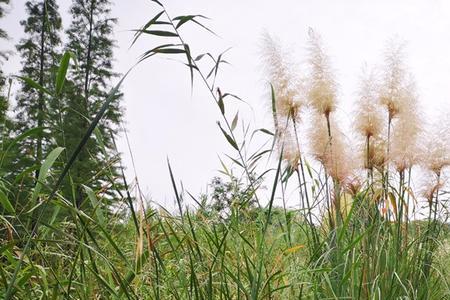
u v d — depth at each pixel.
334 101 3.86
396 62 3.89
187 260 3.26
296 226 4.00
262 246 2.75
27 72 24.12
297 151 3.81
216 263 2.97
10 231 2.37
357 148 3.89
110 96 1.97
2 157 2.38
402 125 3.82
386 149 3.87
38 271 2.57
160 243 3.71
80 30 28.09
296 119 3.95
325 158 3.74
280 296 3.16
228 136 2.84
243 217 3.46
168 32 2.46
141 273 2.73
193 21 2.48
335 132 3.78
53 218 2.49
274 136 2.90
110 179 2.38
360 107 3.89
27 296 2.54
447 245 3.93
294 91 3.96
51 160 2.13
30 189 2.43
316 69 3.90
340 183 3.70
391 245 3.46
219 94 2.69
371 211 3.66
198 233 3.50
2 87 18.92
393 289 3.28
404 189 3.68
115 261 3.15
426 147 3.88
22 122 20.83
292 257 3.45
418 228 3.81
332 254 3.41
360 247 3.38
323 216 3.78
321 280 3.26
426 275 3.58
